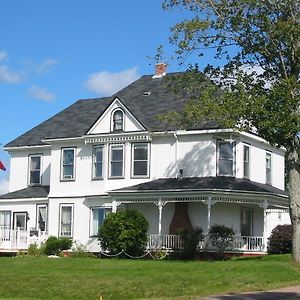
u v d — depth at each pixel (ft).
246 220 127.44
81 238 133.59
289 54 92.79
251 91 92.12
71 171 137.59
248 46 94.89
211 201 116.06
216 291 71.36
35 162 148.87
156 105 136.98
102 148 133.80
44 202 141.38
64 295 72.74
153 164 128.77
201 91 98.07
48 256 120.78
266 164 137.49
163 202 120.57
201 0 94.48
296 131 88.69
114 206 125.90
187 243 115.75
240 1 90.68
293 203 95.86
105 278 79.77
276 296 66.08
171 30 95.50
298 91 88.53
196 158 125.70
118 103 131.64
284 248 123.54
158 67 149.18
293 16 92.43
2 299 67.31
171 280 77.41
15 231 132.98
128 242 115.03
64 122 147.95
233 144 125.80
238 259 111.14
